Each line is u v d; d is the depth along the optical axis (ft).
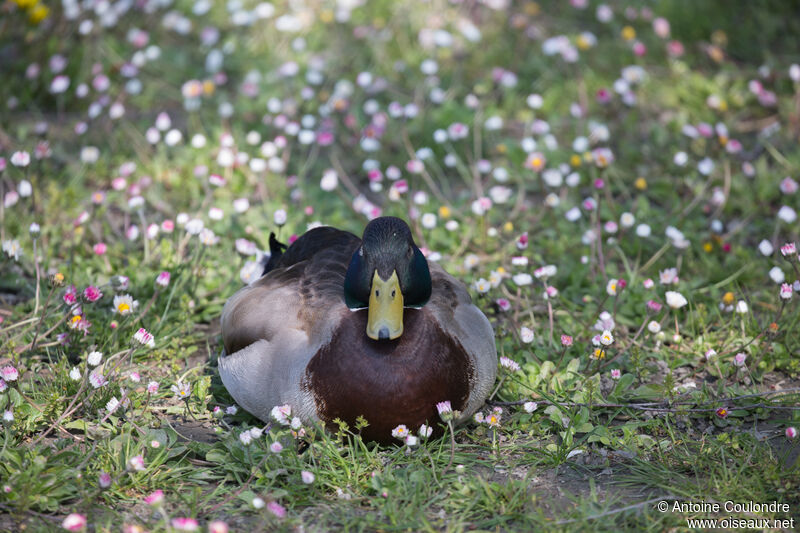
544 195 40.93
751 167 41.73
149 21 56.34
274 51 55.26
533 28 56.44
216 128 46.06
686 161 41.68
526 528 22.76
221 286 35.24
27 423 25.98
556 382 28.58
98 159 43.88
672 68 53.36
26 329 30.17
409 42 56.03
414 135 46.70
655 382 30.17
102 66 51.34
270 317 26.63
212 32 52.95
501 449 26.43
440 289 27.58
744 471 25.09
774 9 60.49
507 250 37.70
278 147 42.65
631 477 25.12
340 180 44.60
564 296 35.04
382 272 24.62
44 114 49.98
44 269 35.47
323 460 25.02
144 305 33.50
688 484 24.45
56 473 23.57
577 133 47.34
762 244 32.37
